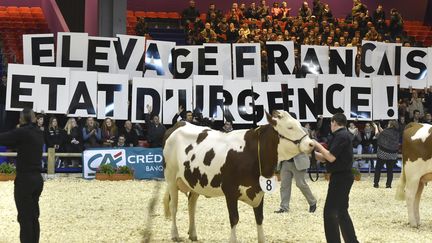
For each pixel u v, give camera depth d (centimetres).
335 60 2170
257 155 874
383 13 2984
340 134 846
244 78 2098
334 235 845
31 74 1967
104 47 2059
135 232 1046
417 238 1045
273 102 2064
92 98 1997
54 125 1945
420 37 3281
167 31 2989
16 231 1050
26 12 2859
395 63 2206
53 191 1566
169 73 2091
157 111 2027
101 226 1102
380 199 1549
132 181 1825
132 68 2070
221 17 2784
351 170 855
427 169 1143
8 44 2739
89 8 2659
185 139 948
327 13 2898
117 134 2000
